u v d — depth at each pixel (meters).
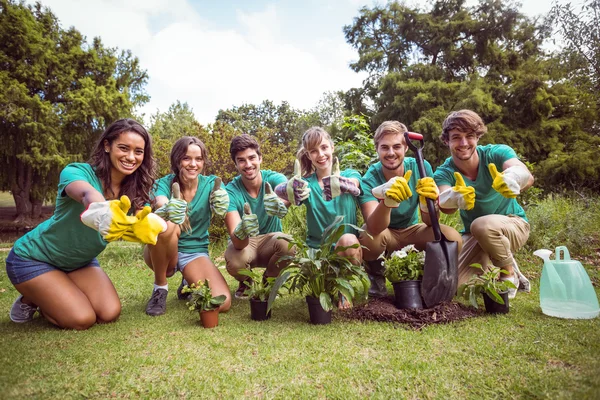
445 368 1.51
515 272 2.86
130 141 2.08
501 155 2.59
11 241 9.27
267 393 1.35
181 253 2.76
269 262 2.89
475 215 2.84
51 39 15.73
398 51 17.41
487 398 1.29
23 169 14.54
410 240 2.79
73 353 1.73
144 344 1.85
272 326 2.14
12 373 1.50
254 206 2.90
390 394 1.32
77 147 15.61
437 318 2.10
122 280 3.60
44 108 13.82
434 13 17.22
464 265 2.81
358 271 2.17
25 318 2.30
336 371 1.51
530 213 4.85
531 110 14.05
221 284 2.58
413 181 2.73
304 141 2.63
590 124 13.93
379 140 2.63
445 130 2.62
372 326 2.07
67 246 2.17
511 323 2.04
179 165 2.62
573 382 1.33
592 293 2.17
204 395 1.34
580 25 7.68
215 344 1.84
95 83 16.22
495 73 15.58
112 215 1.45
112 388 1.40
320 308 2.15
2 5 14.25
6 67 14.22
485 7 15.86
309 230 2.68
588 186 10.84
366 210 2.63
